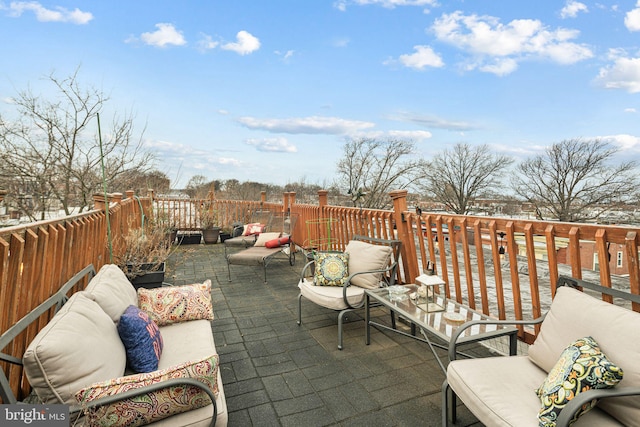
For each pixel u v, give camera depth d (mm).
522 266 5211
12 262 1711
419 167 16266
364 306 3096
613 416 1352
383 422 1954
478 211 15930
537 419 1362
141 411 1301
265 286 4723
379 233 4215
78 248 2762
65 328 1409
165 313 2393
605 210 12523
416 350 2828
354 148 16391
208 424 1403
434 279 2537
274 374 2463
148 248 4312
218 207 9125
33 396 1921
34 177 6340
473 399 1553
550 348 1688
